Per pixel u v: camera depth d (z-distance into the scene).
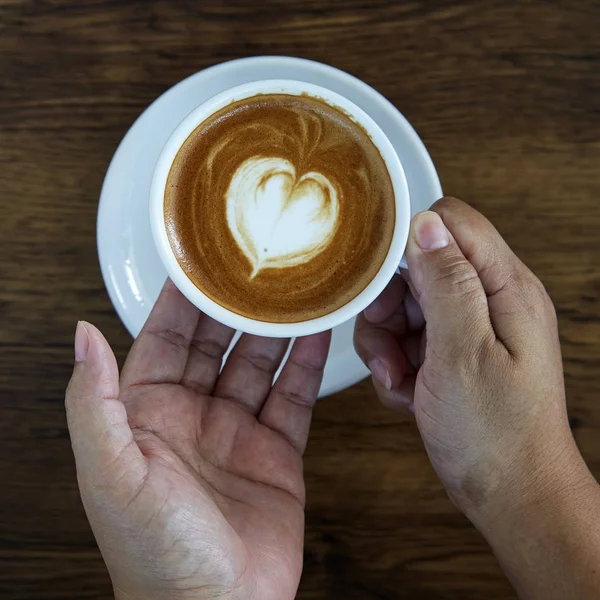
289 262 0.38
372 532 0.42
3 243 0.42
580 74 0.41
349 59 0.41
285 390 0.40
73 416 0.32
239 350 0.41
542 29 0.41
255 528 0.36
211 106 0.38
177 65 0.41
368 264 0.37
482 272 0.36
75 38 0.41
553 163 0.42
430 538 0.42
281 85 0.37
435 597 0.42
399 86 0.41
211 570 0.33
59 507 0.42
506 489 0.36
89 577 0.42
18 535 0.42
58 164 0.42
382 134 0.37
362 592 0.42
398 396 0.40
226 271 0.38
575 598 0.35
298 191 0.38
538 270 0.42
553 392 0.35
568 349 0.42
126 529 0.32
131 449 0.32
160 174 0.37
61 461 0.42
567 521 0.35
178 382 0.39
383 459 0.42
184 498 0.33
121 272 0.40
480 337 0.34
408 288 0.42
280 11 0.41
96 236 0.42
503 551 0.36
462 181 0.42
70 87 0.41
